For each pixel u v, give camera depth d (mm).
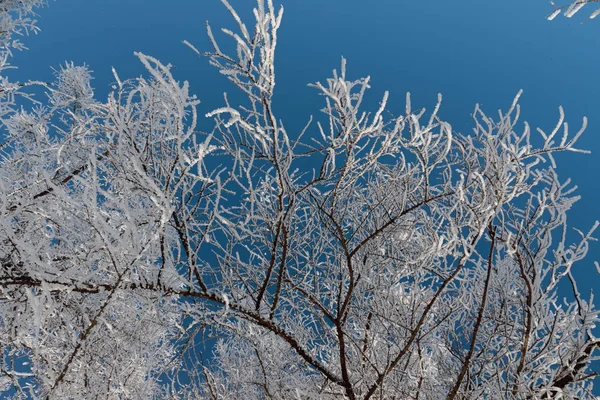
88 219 2365
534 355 3824
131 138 2811
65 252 2914
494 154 2971
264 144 2705
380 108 2562
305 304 4164
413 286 4043
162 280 2723
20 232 2992
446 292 4375
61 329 3061
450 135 2725
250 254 3805
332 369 4418
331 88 2506
